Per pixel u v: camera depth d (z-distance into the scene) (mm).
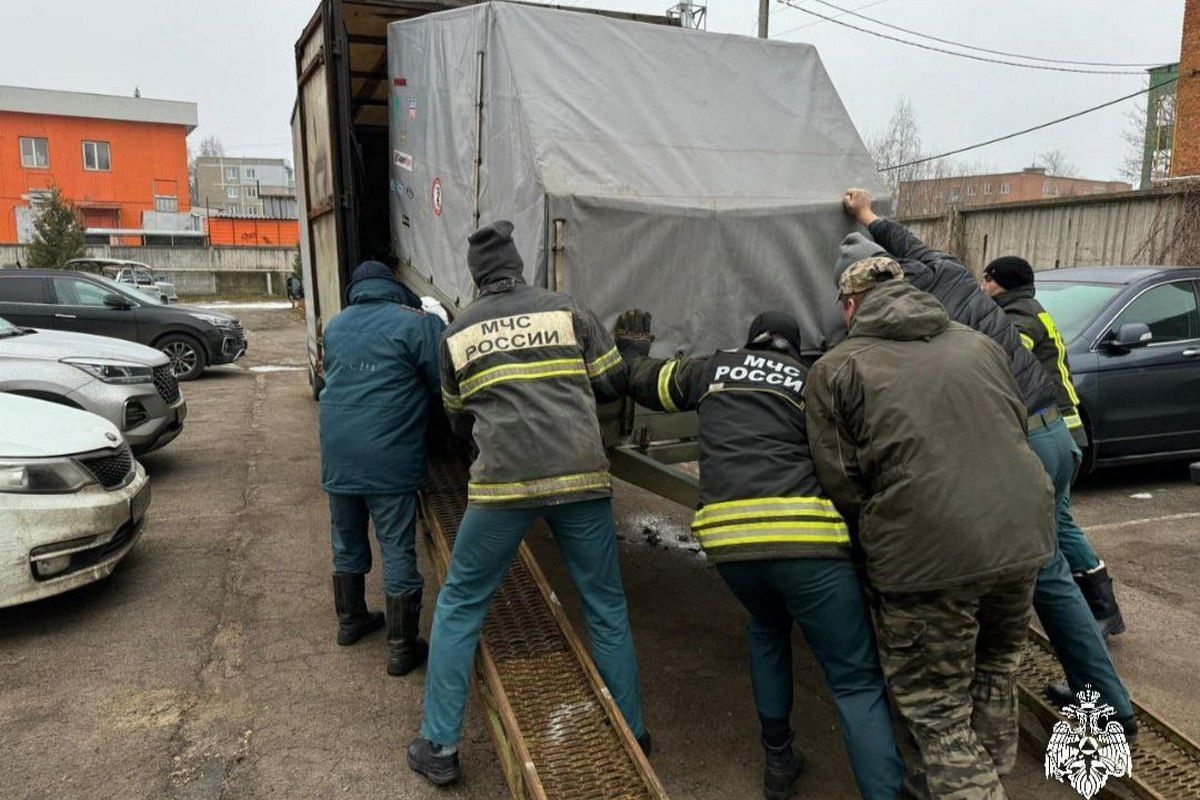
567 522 2816
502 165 3578
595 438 2824
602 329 3027
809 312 3717
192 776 2945
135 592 4488
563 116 3408
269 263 36562
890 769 2553
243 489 6422
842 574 2539
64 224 28891
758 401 2680
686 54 3826
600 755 2717
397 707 3406
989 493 2338
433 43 4461
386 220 6469
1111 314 6379
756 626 2869
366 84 6395
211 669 3688
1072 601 2965
